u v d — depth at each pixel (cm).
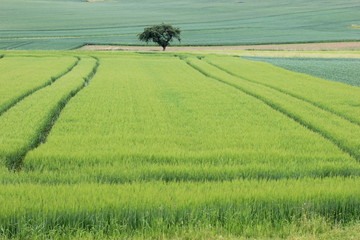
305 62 7494
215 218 1066
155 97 3102
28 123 2033
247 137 1905
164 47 11519
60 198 1095
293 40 13450
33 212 1022
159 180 1297
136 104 2791
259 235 1009
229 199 1110
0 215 999
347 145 1764
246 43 12675
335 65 6938
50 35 15288
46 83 3803
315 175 1420
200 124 2191
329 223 1074
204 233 988
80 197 1098
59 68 5169
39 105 2542
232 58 7462
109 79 4266
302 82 4272
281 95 3253
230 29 17412
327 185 1248
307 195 1152
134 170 1372
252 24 19238
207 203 1101
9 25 18462
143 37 11569
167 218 1036
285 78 4644
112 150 1587
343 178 1352
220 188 1205
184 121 2247
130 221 1031
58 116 2494
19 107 2498
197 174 1375
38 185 1204
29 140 1727
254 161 1515
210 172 1384
